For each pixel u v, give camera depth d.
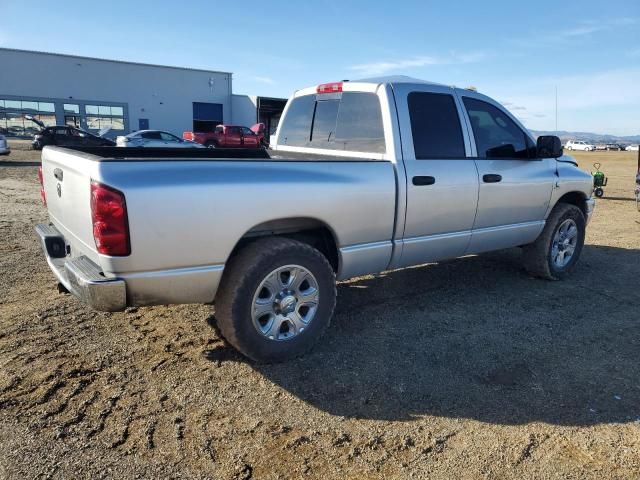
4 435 2.60
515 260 6.25
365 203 3.67
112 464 2.42
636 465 2.50
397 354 3.63
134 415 2.81
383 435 2.70
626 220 9.42
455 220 4.33
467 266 5.93
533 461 2.52
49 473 2.35
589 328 4.18
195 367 3.36
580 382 3.30
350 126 4.38
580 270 5.92
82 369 3.28
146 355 3.51
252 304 3.21
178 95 42.38
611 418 2.90
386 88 4.06
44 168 3.93
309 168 3.43
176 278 2.96
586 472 2.45
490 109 4.78
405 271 5.65
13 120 36.50
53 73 37.28
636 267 6.09
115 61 39.38
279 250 3.24
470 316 4.38
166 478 2.34
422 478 2.39
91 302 2.81
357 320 4.23
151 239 2.83
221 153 4.96
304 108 5.01
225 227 3.05
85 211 2.90
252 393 3.07
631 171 22.92
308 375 3.29
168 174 2.88
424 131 4.15
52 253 3.63
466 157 4.43
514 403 3.04
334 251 3.77
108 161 2.75
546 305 4.70
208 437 2.64
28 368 3.26
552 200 5.22
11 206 9.49
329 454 2.54
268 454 2.53
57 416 2.77
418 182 3.97
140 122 41.19
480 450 2.60
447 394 3.12
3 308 4.24
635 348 3.82
